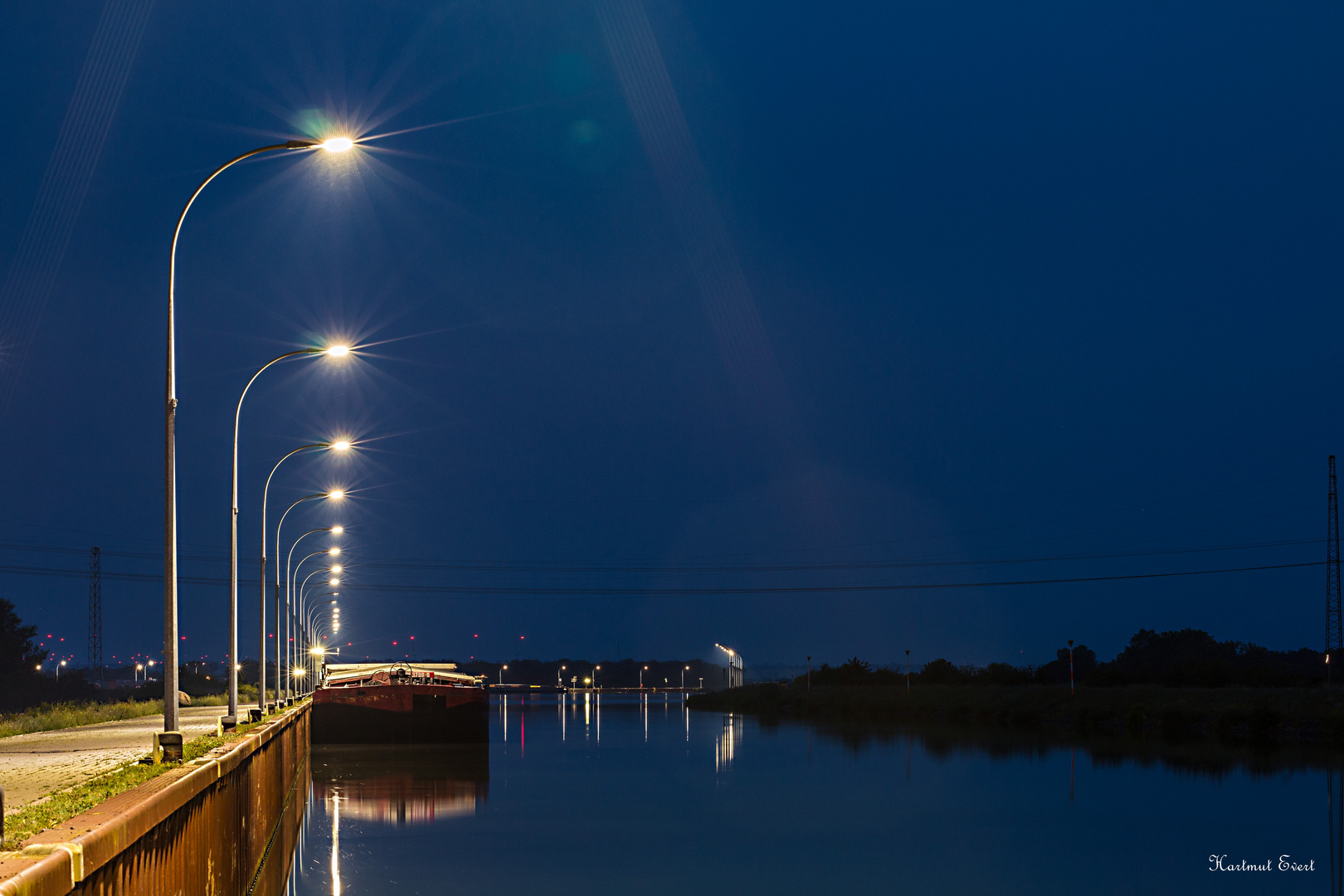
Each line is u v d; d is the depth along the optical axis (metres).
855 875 36.62
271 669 186.75
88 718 56.22
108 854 11.85
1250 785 56.50
